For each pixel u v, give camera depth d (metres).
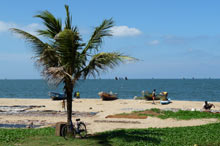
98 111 26.41
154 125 17.14
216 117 20.55
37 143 11.21
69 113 12.55
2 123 18.66
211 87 122.00
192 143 10.87
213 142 11.07
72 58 12.03
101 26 12.31
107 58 11.62
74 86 12.53
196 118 20.02
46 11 12.05
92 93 80.75
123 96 66.94
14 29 11.30
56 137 12.45
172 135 12.60
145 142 10.96
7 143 11.21
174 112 23.50
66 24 12.45
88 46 12.53
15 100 42.97
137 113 22.88
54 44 11.88
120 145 10.59
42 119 20.89
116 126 16.84
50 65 12.19
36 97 64.19
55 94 43.38
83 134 13.44
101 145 10.69
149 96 41.38
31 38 11.64
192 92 82.69
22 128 16.05
